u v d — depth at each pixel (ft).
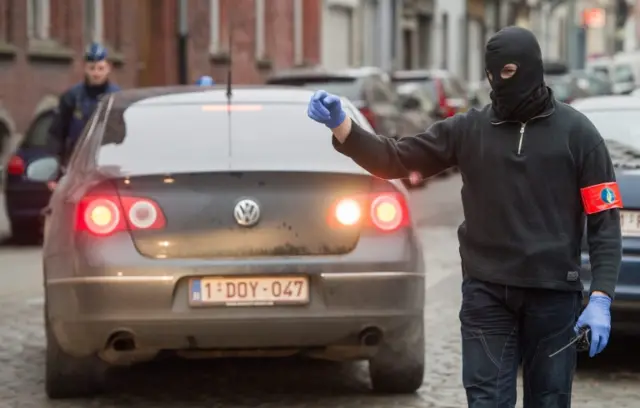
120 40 199.72
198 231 45.24
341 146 33.65
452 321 67.36
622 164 56.34
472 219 33.47
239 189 45.55
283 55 268.82
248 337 45.16
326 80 152.76
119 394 50.98
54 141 76.69
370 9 318.45
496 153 32.96
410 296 46.24
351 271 45.24
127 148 48.80
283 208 45.60
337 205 45.85
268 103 52.54
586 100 65.21
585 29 467.93
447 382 52.80
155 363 57.16
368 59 317.83
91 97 76.02
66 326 45.91
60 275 46.11
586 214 33.32
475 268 33.40
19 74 168.35
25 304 73.72
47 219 51.96
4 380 53.42
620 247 32.99
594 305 32.60
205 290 44.83
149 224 45.27
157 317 44.65
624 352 59.93
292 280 45.14
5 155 165.27
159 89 55.72
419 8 366.63
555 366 33.30
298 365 56.65
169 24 215.10
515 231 32.89
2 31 165.48
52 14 180.14
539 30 508.53
